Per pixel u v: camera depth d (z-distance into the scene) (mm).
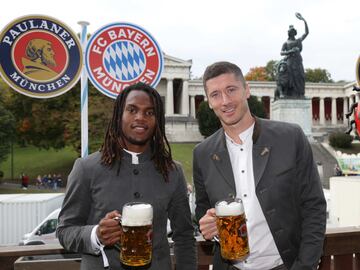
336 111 83000
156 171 2506
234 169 2801
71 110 42594
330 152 48906
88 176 2410
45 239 13102
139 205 2129
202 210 3018
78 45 4949
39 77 4871
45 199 16594
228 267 2840
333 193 9750
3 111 43281
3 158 43875
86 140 5414
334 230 3375
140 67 5332
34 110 43406
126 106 2430
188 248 2615
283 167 2654
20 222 16344
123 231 2102
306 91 80938
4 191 36750
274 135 2764
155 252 2393
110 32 5195
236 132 2811
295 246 2721
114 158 2422
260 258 2748
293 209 2707
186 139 64438
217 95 2729
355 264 3398
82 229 2256
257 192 2660
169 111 72500
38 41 4832
